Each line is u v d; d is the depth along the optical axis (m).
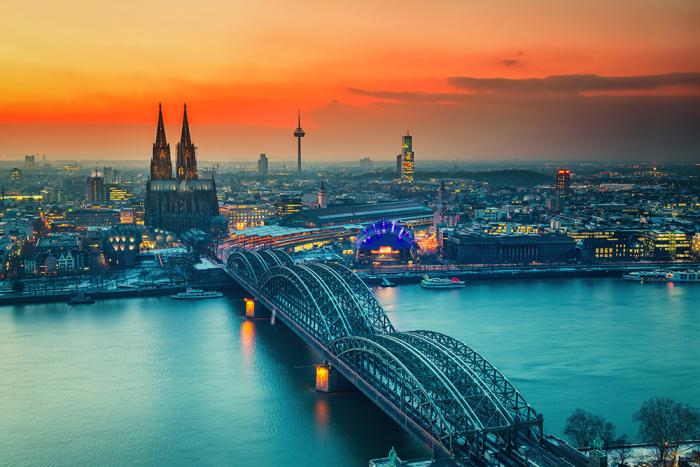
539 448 198.88
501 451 196.38
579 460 190.25
